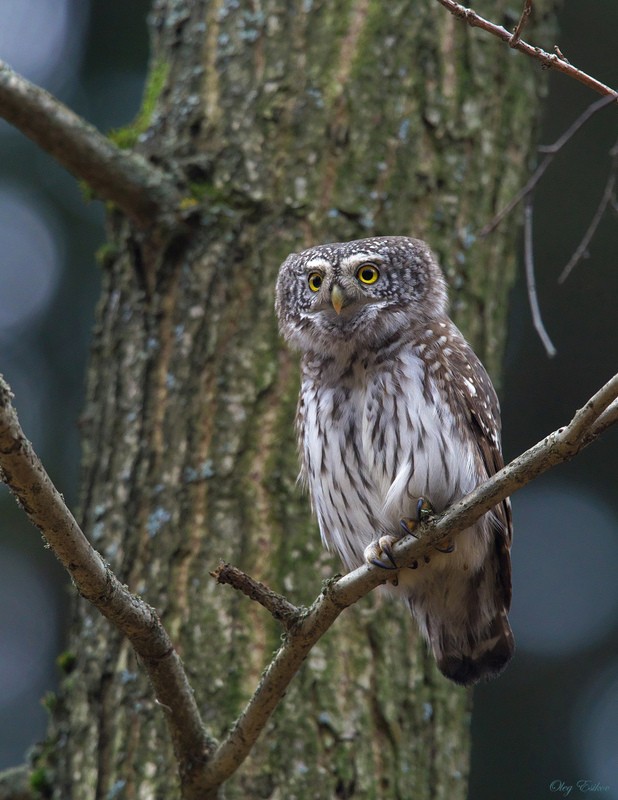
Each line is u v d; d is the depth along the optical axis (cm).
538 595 1945
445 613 924
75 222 1792
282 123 1033
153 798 880
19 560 1791
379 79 1044
